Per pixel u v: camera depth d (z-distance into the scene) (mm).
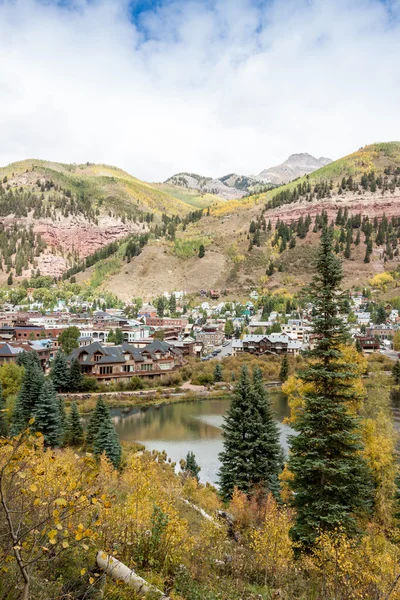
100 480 14703
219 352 130375
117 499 14023
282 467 34656
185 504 20656
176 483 28406
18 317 159375
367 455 24188
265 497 28547
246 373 35875
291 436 20078
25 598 4980
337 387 19406
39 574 6488
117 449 39938
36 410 44188
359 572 12430
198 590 9469
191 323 178500
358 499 18406
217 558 12992
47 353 96188
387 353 123938
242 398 34969
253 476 32656
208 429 62812
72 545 7488
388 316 181250
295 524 18250
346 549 13398
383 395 33062
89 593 7074
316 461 17625
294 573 13336
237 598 10258
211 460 48750
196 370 100938
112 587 7176
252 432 33438
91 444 44906
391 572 11938
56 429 44656
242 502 25312
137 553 9828
